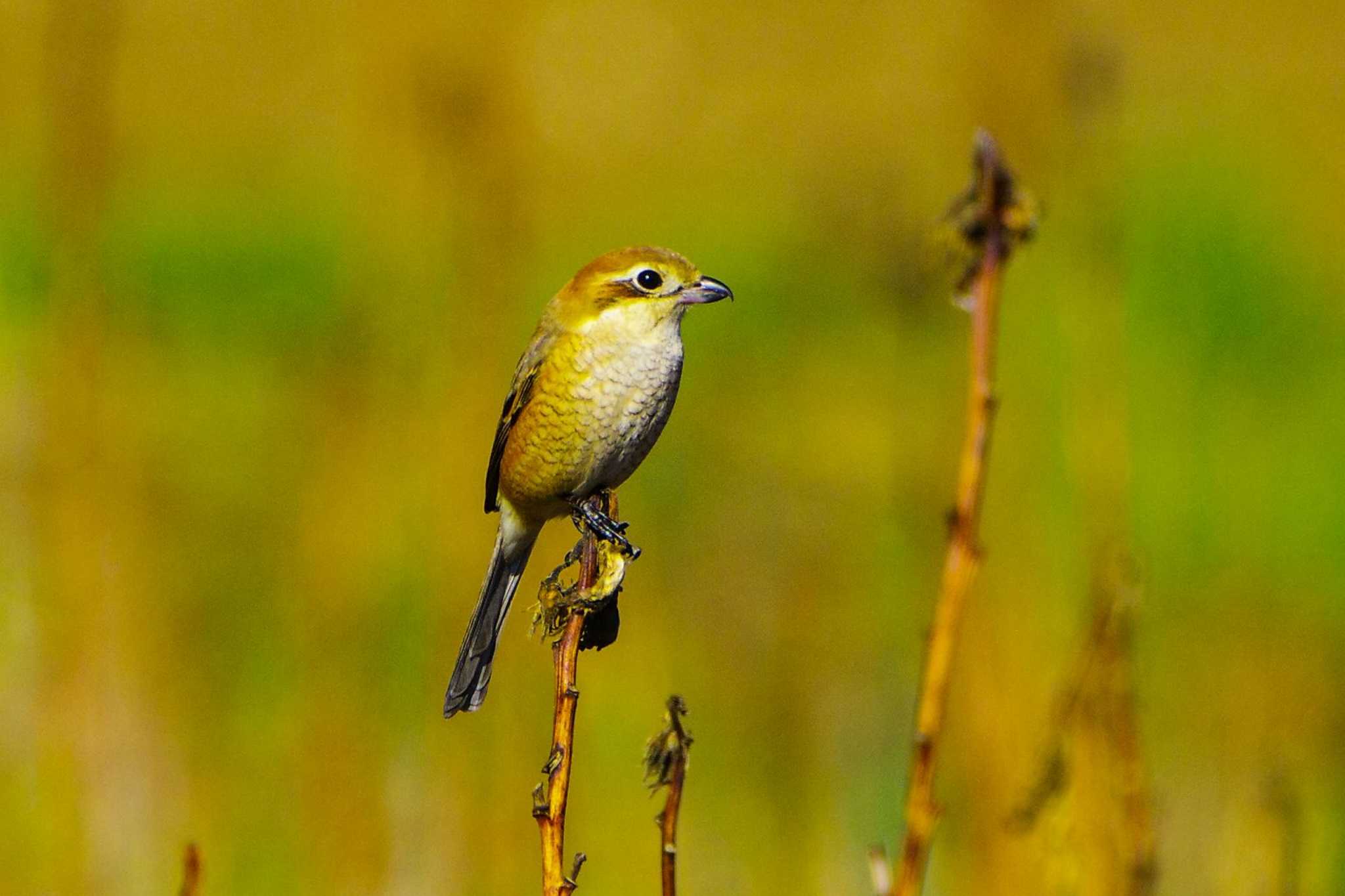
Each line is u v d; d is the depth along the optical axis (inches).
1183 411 730.8
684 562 509.7
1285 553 607.8
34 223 671.1
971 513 205.0
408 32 511.5
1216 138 997.2
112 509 416.2
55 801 368.5
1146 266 831.1
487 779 380.8
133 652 402.6
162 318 778.2
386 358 488.7
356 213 591.2
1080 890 260.1
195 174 915.4
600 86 1051.3
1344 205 935.7
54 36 432.8
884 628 475.8
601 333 324.5
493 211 455.5
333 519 434.6
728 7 1146.0
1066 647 345.7
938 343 458.9
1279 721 416.5
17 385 487.8
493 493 347.9
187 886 210.5
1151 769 444.1
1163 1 1222.9
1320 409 745.6
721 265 878.4
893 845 415.5
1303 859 375.6
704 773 434.0
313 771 375.9
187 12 1091.9
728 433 682.2
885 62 1082.1
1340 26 1190.9
